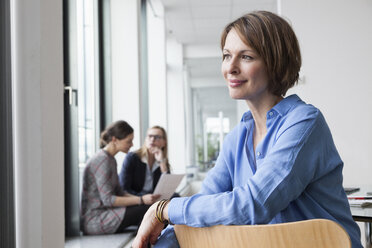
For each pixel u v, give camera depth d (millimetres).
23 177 1479
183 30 7051
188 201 711
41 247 1468
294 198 726
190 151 8984
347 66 3705
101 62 3746
